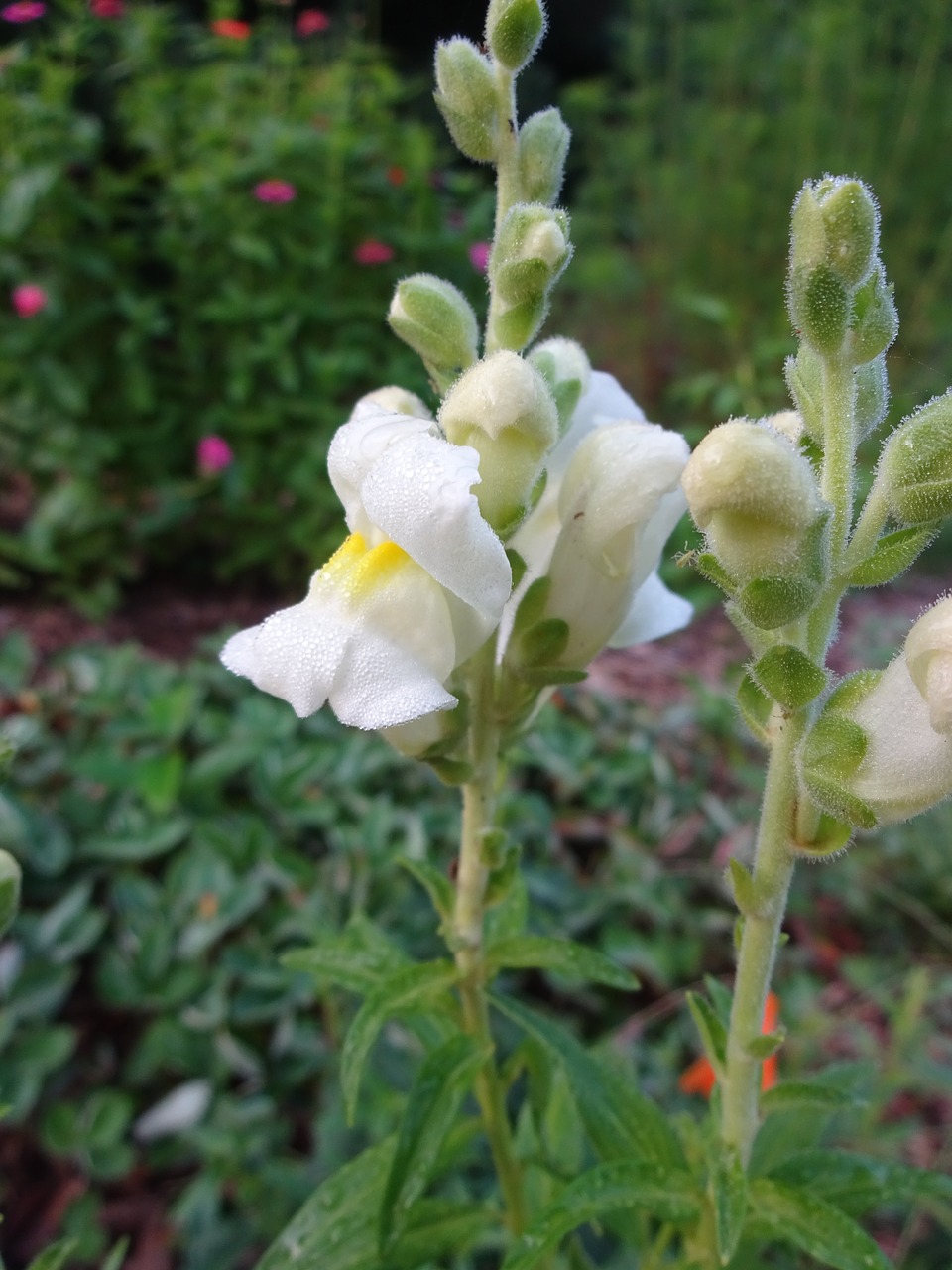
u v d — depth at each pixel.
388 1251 0.11
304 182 0.43
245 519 0.45
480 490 0.10
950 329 0.53
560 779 0.30
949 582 0.51
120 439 0.43
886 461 0.09
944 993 0.25
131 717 0.29
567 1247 0.17
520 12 0.11
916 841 0.29
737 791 0.33
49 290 0.41
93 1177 0.22
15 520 0.47
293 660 0.09
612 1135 0.12
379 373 0.45
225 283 0.43
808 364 0.09
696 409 0.54
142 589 0.46
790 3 0.60
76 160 0.41
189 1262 0.20
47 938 0.24
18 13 0.41
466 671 0.11
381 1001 0.12
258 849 0.26
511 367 0.09
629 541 0.11
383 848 0.26
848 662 0.41
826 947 0.29
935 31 0.53
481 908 0.12
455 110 0.11
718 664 0.41
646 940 0.27
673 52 0.62
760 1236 0.11
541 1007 0.26
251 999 0.23
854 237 0.08
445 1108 0.12
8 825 0.25
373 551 0.10
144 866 0.27
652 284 0.59
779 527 0.08
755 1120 0.11
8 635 0.38
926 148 0.56
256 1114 0.22
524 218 0.11
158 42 0.44
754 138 0.56
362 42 0.53
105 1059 0.24
